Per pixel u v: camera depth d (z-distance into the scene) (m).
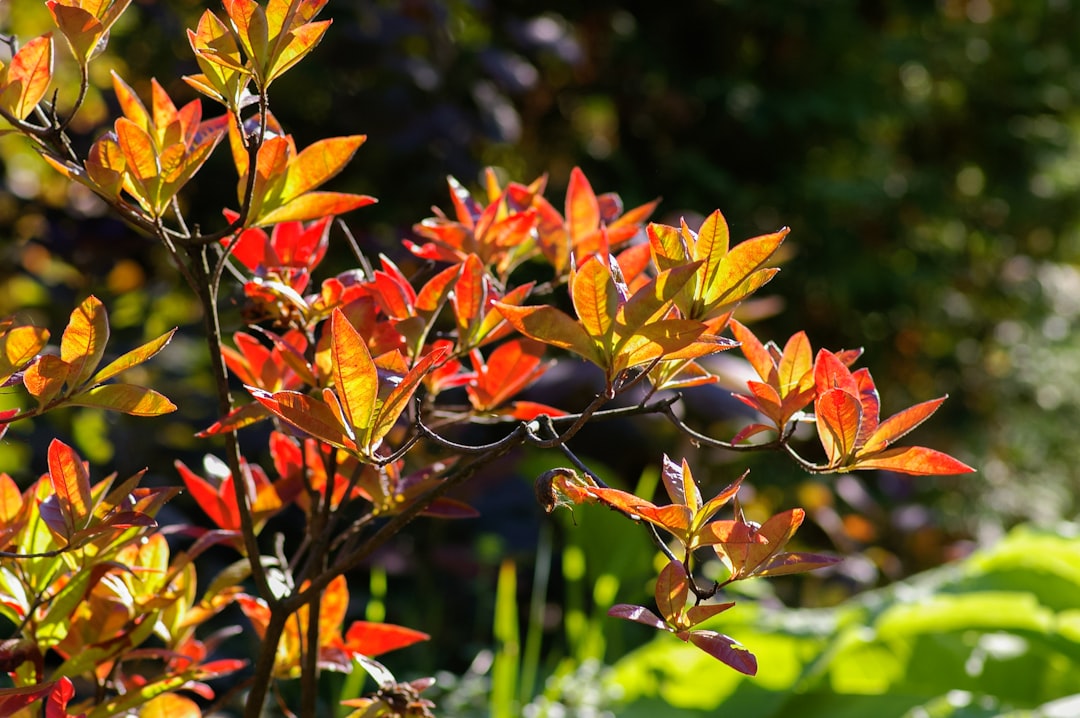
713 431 5.20
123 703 2.08
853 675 3.52
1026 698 3.43
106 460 4.03
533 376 2.15
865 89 8.36
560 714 3.44
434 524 4.56
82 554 2.06
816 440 6.52
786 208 8.24
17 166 5.13
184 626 2.16
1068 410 9.34
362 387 1.93
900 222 9.06
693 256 1.97
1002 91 9.50
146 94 5.29
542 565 3.84
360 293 2.12
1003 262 10.00
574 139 7.71
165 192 2.00
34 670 2.07
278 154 2.01
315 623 2.11
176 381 4.20
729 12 7.91
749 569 1.92
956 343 9.45
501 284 2.21
